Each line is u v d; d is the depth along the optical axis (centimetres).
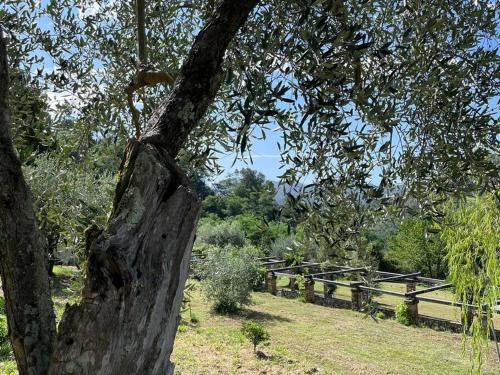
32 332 164
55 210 279
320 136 214
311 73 183
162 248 155
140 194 155
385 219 237
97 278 147
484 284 615
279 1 199
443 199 230
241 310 1588
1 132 164
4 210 163
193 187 166
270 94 179
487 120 221
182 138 176
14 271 164
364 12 216
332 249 250
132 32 305
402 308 1470
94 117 292
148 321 150
